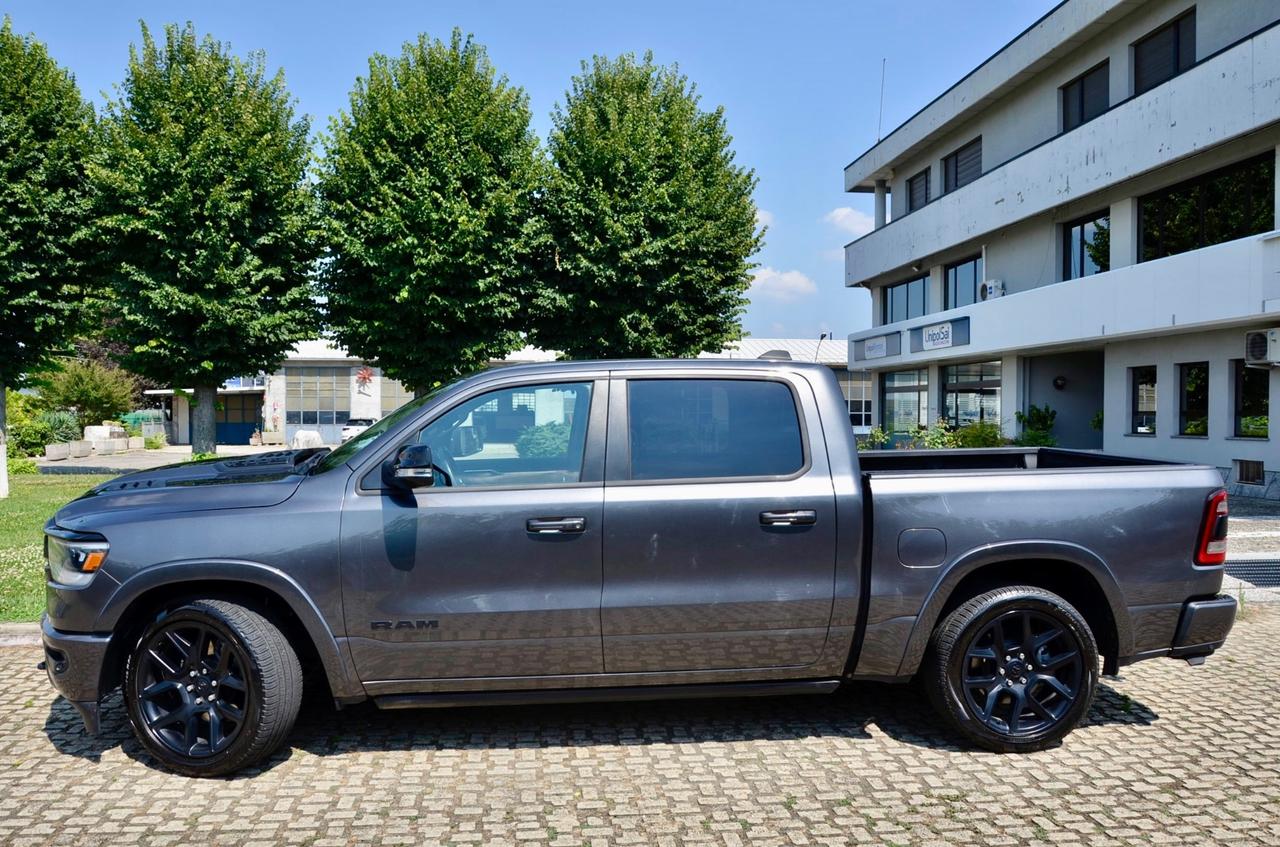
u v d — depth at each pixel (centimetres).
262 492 374
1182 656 399
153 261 1456
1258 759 384
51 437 3216
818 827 320
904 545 384
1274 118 1255
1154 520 393
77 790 352
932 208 2306
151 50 1513
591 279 1742
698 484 380
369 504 368
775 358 417
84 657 361
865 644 386
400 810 334
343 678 368
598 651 375
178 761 363
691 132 1950
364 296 1625
